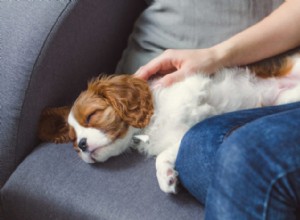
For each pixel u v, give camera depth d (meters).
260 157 0.71
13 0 1.11
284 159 0.70
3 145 1.08
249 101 1.26
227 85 1.23
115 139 1.13
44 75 1.09
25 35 1.06
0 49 1.07
